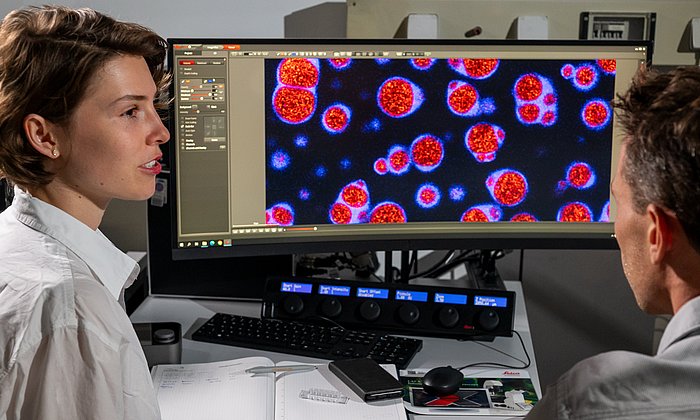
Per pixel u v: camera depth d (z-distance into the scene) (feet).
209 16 6.51
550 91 5.32
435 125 5.32
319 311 5.44
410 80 5.24
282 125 5.24
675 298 2.46
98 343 2.97
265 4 6.47
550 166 5.42
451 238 5.49
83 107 3.18
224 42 5.08
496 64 5.26
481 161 5.38
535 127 5.36
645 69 2.68
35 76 3.08
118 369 3.03
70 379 2.95
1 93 3.11
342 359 4.85
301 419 4.17
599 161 5.42
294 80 5.18
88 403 2.96
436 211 5.44
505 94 5.31
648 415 2.24
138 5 6.49
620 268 6.97
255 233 5.38
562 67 5.30
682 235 2.36
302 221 5.39
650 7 6.05
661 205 2.36
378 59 5.20
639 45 5.30
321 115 5.24
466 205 5.44
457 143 5.35
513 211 5.47
